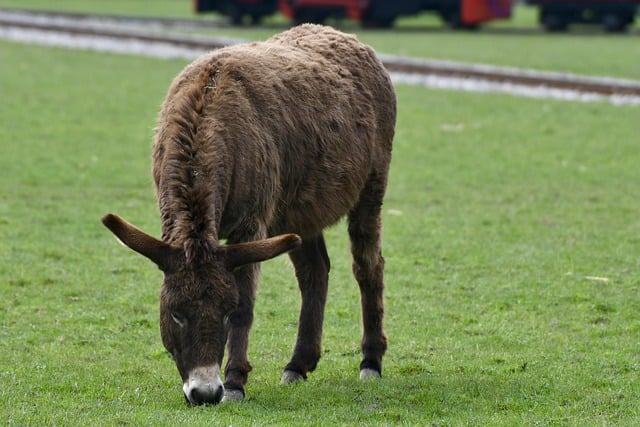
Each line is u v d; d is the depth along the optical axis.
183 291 15.08
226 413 16.42
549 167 40.38
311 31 21.23
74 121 47.72
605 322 22.75
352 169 19.53
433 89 58.12
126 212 32.56
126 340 21.39
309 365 19.59
